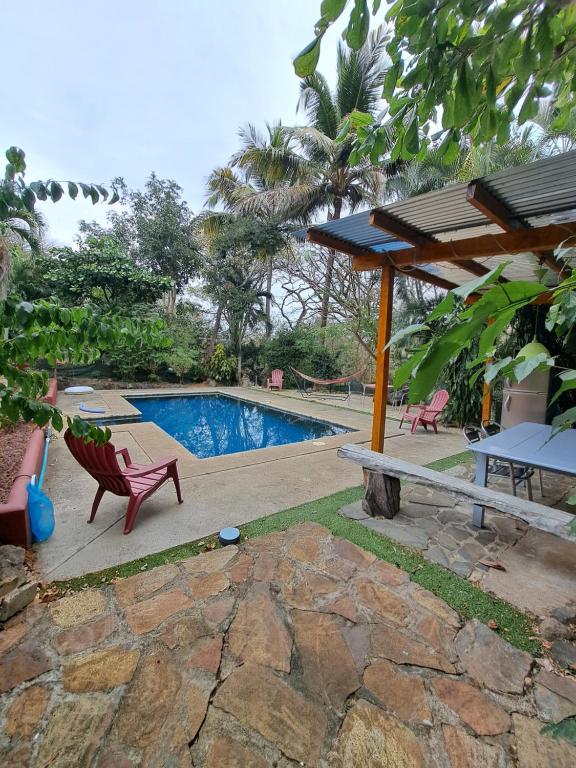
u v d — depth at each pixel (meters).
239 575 2.07
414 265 3.76
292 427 7.83
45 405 1.65
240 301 12.19
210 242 12.45
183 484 3.49
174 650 1.57
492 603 1.92
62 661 1.51
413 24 1.00
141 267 12.03
